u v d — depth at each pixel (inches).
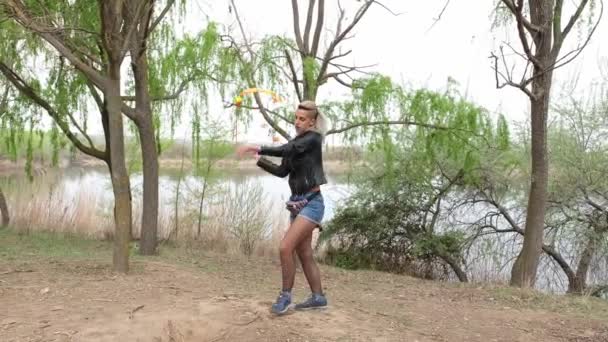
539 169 354.9
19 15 229.6
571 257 466.9
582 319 232.1
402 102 359.3
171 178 502.9
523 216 490.3
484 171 458.3
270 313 186.2
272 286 269.7
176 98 377.4
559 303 263.0
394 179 456.4
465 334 200.8
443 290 290.4
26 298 192.1
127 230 247.1
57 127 394.3
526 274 357.7
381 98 346.3
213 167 469.7
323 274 332.5
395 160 448.1
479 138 390.0
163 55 375.6
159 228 464.1
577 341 201.9
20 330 162.4
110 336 162.6
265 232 464.1
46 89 381.4
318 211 182.2
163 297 198.2
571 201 453.7
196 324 174.4
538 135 351.9
